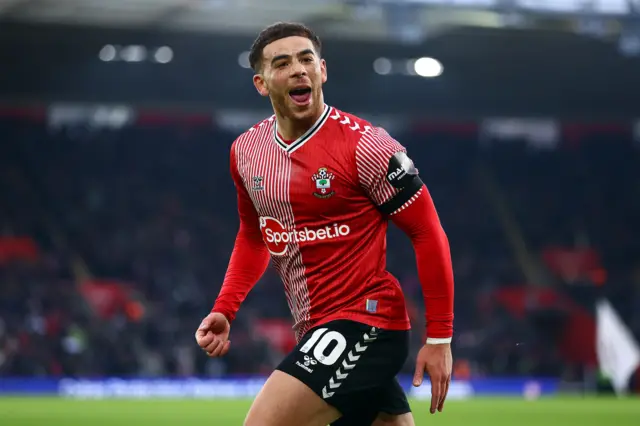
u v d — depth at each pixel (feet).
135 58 347.97
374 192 56.90
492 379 302.25
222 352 63.36
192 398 261.65
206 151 427.33
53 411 192.34
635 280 404.36
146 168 420.77
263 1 274.98
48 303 334.24
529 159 444.96
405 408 61.11
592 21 282.15
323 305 58.80
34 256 375.04
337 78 364.38
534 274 402.93
